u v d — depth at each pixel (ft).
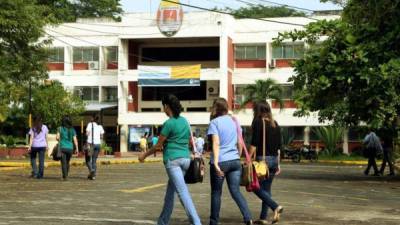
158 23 181.06
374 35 65.46
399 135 78.69
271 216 37.06
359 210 40.63
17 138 155.12
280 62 180.55
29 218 35.04
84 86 190.60
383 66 61.82
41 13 91.30
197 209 40.16
